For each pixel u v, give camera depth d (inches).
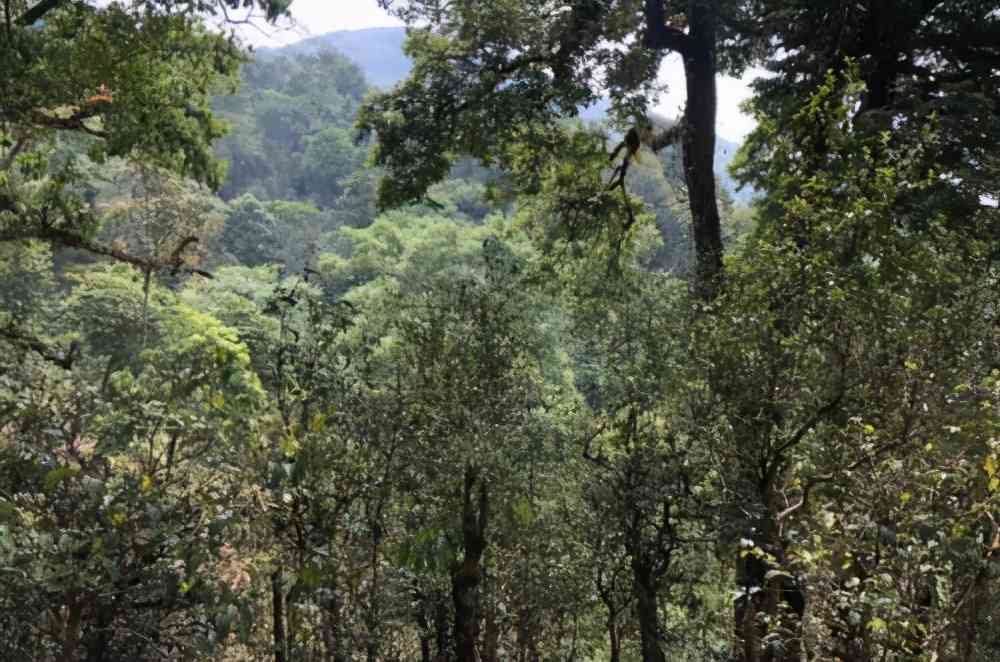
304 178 5002.5
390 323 446.3
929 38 580.1
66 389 267.6
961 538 209.0
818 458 323.0
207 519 247.3
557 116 618.2
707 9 598.9
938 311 310.0
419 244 1894.7
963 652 221.8
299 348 390.6
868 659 227.9
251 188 4574.3
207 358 282.4
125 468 254.4
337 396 387.5
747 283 396.8
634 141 650.8
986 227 430.6
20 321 487.2
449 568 411.2
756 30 628.7
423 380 421.4
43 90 481.7
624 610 514.9
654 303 475.8
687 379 396.5
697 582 495.2
